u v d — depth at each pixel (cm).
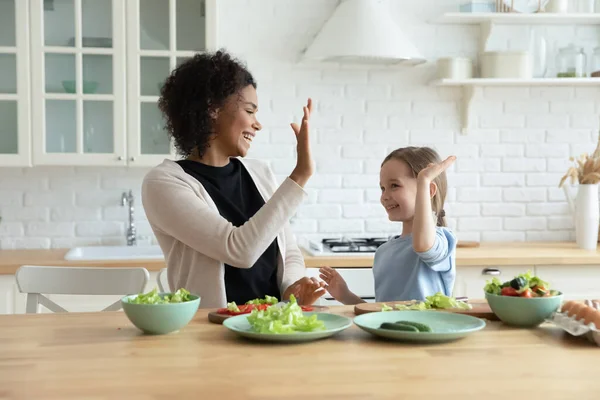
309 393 114
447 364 131
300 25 406
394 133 416
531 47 418
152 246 390
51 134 362
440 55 417
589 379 122
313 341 150
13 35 358
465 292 355
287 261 245
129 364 131
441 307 179
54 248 396
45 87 361
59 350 142
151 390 115
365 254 354
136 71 363
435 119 418
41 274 241
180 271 223
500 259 354
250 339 152
